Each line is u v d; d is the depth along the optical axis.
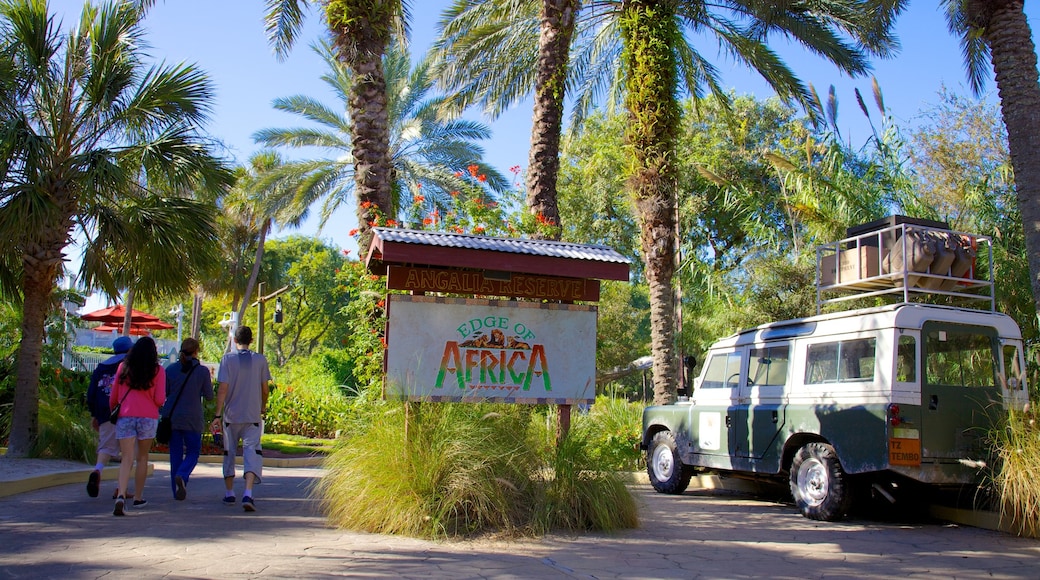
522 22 17.34
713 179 18.94
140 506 8.20
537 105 13.38
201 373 8.98
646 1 14.02
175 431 8.77
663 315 13.92
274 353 60.44
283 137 30.88
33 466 10.59
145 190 12.75
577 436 7.93
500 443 7.52
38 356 11.88
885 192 15.09
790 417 9.36
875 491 9.30
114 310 27.62
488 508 7.11
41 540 6.31
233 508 8.30
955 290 9.66
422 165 29.59
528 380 8.16
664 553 6.59
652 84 13.83
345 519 7.32
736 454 10.16
